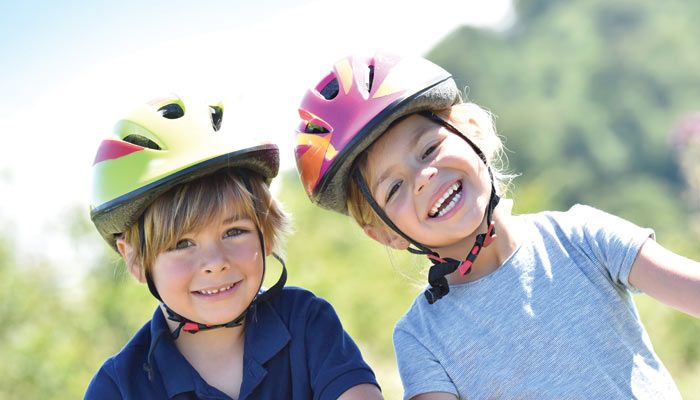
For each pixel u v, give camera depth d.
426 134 3.06
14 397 7.93
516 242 3.19
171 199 2.90
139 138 2.98
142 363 2.99
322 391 2.95
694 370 8.09
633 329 3.07
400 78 3.07
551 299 3.07
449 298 3.19
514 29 33.69
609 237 3.09
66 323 8.65
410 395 3.11
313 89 3.22
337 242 11.11
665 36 30.30
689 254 10.86
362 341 9.24
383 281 9.91
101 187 2.95
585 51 30.77
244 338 3.05
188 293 2.91
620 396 2.96
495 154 3.49
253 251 2.95
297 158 3.27
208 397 2.90
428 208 3.04
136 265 3.04
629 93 29.38
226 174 2.96
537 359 3.02
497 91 31.50
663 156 27.58
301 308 3.12
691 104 28.81
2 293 8.78
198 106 2.99
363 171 3.14
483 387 3.04
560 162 28.41
